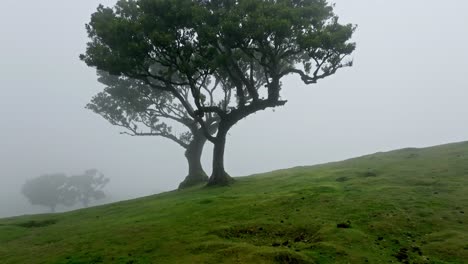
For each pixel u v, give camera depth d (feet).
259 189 102.17
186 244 57.21
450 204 67.05
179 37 107.24
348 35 104.12
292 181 109.29
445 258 47.88
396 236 55.62
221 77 138.92
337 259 48.39
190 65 114.01
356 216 64.39
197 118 120.26
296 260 48.24
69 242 66.18
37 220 101.35
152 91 155.33
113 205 119.24
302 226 61.87
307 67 115.14
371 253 49.96
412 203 68.85
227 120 121.39
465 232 54.60
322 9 112.47
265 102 117.08
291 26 103.14
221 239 58.39
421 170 98.68
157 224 70.64
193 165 153.79
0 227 91.09
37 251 64.23
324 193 81.76
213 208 79.30
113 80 155.43
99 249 59.21
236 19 102.58
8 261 60.44
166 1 103.96
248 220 67.67
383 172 103.35
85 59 113.91
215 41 105.19
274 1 113.19
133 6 118.93
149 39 106.42
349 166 126.11
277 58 114.62
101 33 108.06
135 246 58.80
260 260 48.32
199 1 115.55
